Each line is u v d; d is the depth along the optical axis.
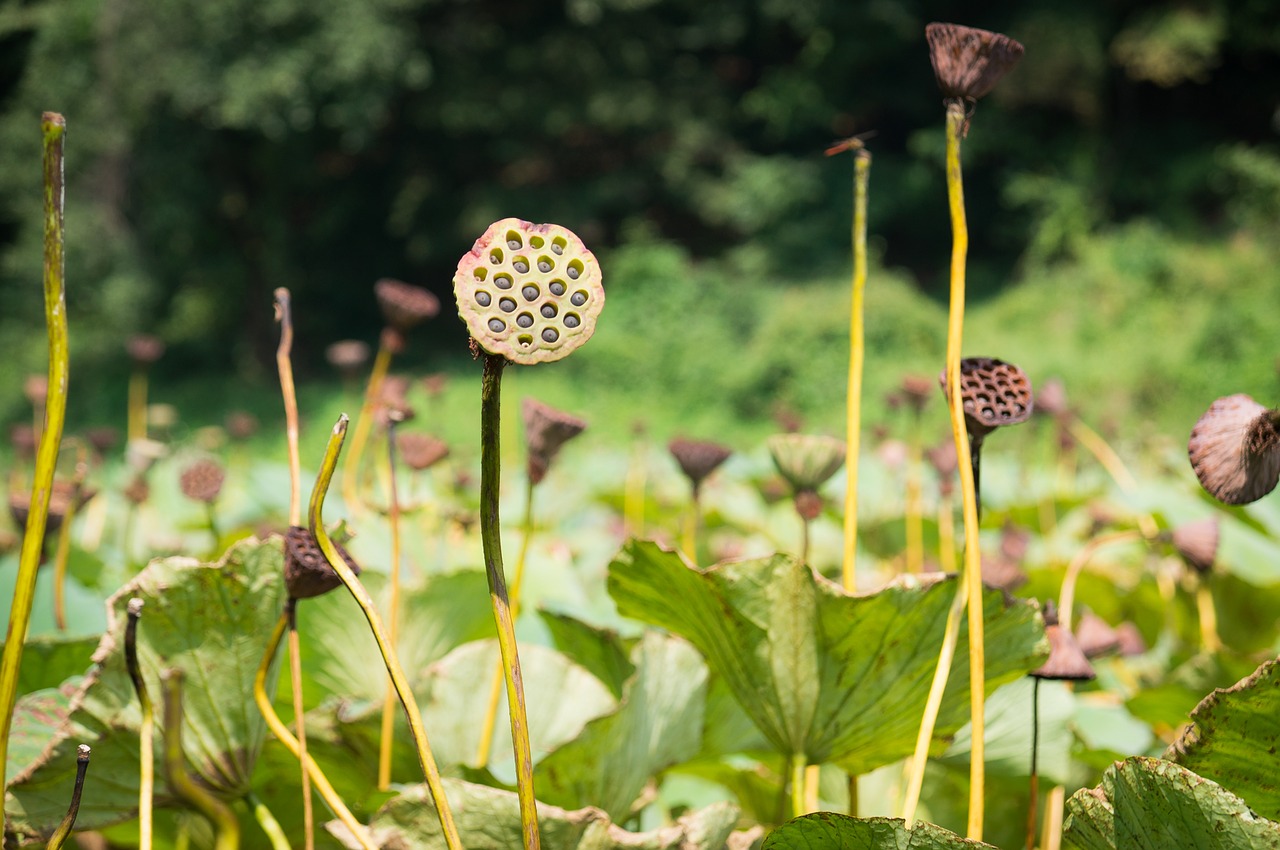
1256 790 2.25
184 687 2.43
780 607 2.48
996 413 2.29
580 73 52.66
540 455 2.74
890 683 2.49
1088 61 49.88
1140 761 2.12
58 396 2.05
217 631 2.44
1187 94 54.53
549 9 53.75
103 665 2.38
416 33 46.69
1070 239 49.84
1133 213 52.44
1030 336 44.75
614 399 43.28
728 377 43.28
